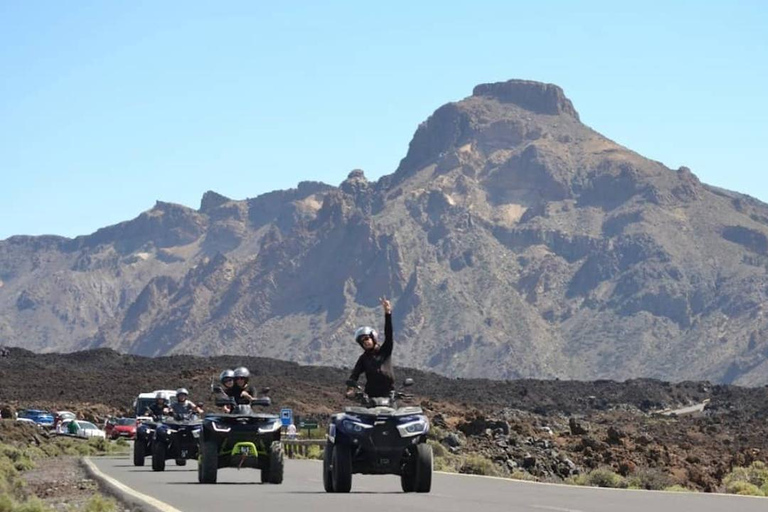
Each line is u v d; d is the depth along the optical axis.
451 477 55.38
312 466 74.75
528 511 32.09
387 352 39.31
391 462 38.53
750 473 70.56
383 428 38.12
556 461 102.06
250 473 62.47
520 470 93.88
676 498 38.62
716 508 33.97
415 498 37.00
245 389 50.81
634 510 32.97
